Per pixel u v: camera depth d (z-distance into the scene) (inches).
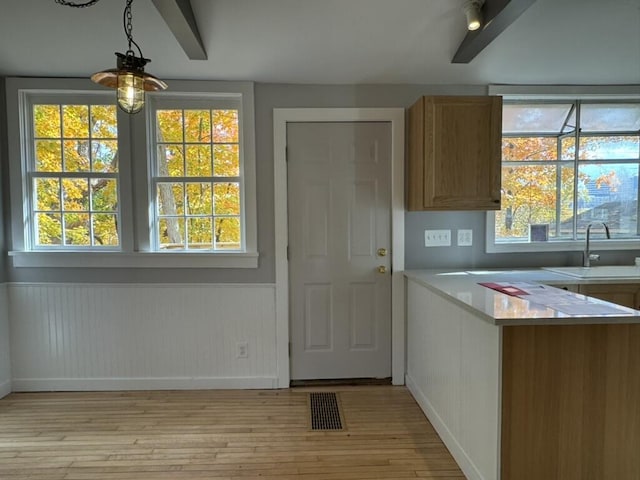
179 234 111.9
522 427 62.5
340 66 101.7
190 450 82.4
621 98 114.3
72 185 109.8
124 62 60.7
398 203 111.1
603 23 88.0
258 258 110.3
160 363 111.0
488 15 80.1
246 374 112.1
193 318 110.7
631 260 117.0
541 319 59.4
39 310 109.3
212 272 110.3
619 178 118.4
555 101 115.1
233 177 111.3
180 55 96.5
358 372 114.8
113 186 110.2
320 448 83.0
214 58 97.3
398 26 88.4
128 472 75.5
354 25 87.7
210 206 111.7
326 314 113.4
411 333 108.7
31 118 108.6
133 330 110.3
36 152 109.2
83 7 81.9
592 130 117.5
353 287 113.3
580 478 63.7
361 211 112.0
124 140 107.1
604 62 101.8
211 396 107.1
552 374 62.3
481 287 84.9
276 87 108.9
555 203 117.7
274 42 92.3
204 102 110.0
